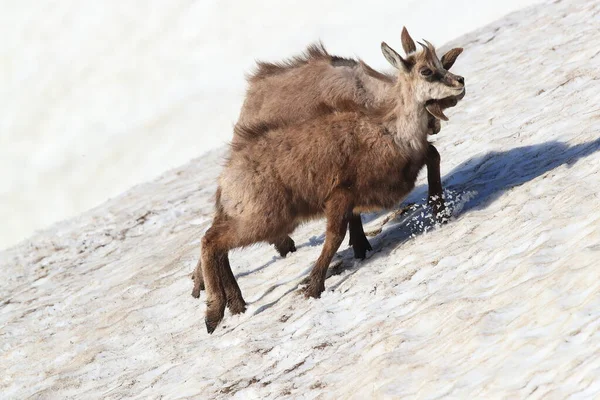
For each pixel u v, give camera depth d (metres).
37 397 35.19
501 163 38.06
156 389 31.34
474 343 23.42
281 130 33.28
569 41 54.06
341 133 32.59
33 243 65.31
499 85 52.00
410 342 25.42
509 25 67.94
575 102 41.66
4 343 43.91
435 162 33.91
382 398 23.06
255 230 32.84
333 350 27.84
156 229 57.47
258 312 34.19
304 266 37.09
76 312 44.94
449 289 27.84
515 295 24.70
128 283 46.16
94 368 36.47
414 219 36.16
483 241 30.30
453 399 21.44
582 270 23.89
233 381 29.02
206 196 61.00
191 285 42.34
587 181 30.80
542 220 29.27
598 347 20.34
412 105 32.28
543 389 19.95
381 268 32.78
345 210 32.28
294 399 25.44
